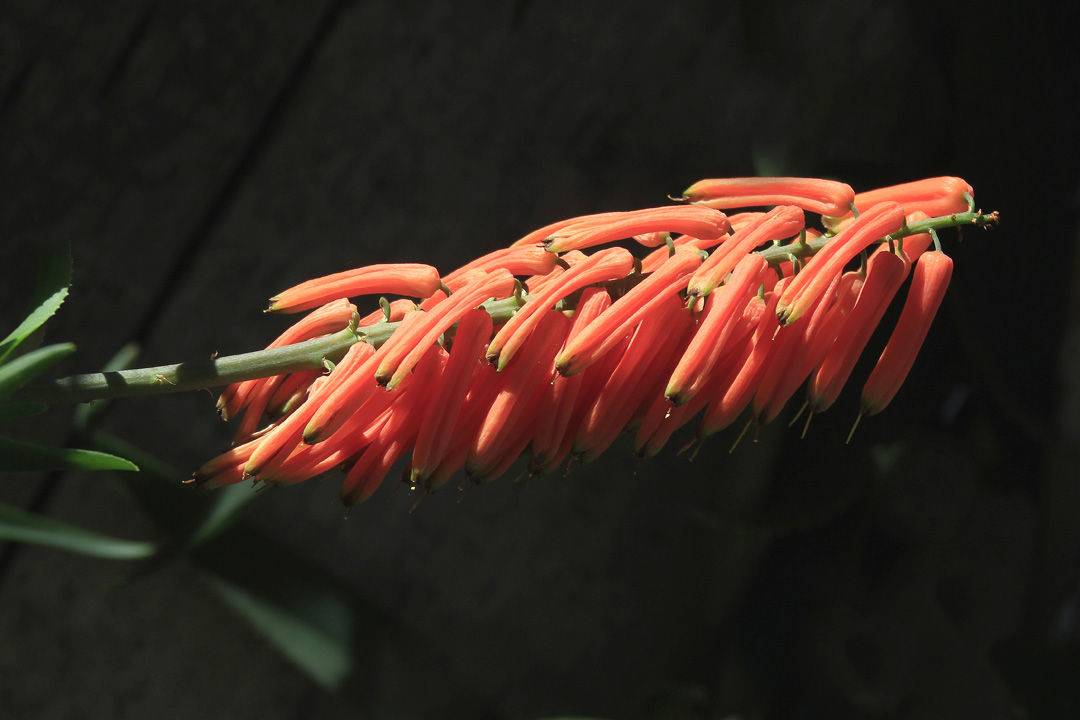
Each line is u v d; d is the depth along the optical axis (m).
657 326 0.42
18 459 0.43
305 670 0.65
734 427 0.65
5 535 0.57
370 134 0.69
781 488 0.64
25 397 0.42
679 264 0.42
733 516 0.64
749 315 0.42
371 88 0.68
